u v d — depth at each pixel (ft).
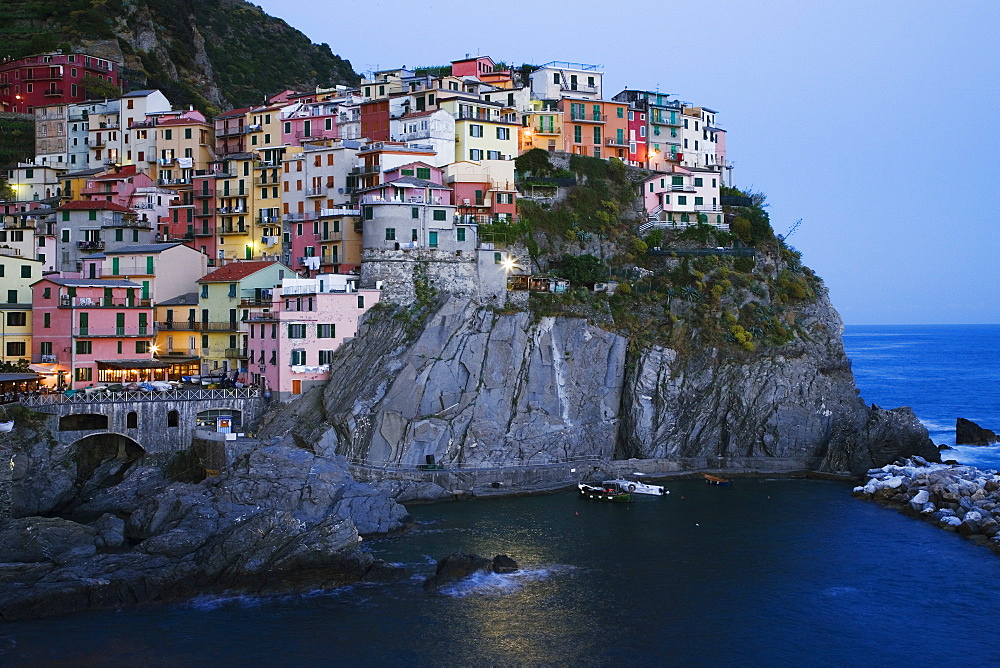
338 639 248.11
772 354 446.19
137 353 431.43
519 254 462.60
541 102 555.28
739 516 355.77
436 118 489.67
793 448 433.48
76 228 495.41
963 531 334.03
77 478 370.94
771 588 284.41
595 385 426.10
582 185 510.17
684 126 593.01
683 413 431.84
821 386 444.55
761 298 475.31
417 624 256.93
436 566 294.25
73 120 611.06
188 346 437.58
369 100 537.24
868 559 309.63
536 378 412.98
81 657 236.22
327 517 298.97
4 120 628.28
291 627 254.47
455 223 440.04
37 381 404.36
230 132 566.77
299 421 392.68
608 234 494.59
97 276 451.94
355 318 415.03
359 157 480.64
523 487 390.01
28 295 448.65
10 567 273.54
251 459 333.62
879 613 268.41
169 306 440.86
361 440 378.53
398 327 407.44
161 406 379.35
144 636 248.11
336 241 460.55
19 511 341.62
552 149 543.80
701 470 426.10
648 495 385.09
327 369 408.67
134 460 380.58
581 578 289.53
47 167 595.88
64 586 263.70
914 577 294.25
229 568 276.82
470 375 401.70
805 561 306.96
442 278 431.43
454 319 407.44
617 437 429.79
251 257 515.09
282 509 315.37
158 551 287.69
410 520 338.54
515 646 245.86
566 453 415.03
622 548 317.01
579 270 458.50
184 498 314.14
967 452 471.21
